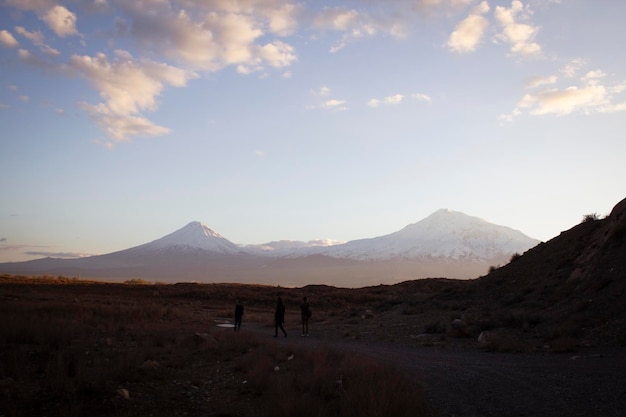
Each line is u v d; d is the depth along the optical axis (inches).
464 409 386.3
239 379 499.8
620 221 1101.1
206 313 1676.9
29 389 379.9
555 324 867.4
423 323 1171.3
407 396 370.6
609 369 529.7
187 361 582.2
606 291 917.8
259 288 3036.4
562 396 416.2
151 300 2050.9
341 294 2461.9
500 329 908.6
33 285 2349.9
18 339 582.9
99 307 1181.7
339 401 376.2
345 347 818.2
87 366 470.6
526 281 1321.4
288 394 385.7
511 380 495.2
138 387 428.5
